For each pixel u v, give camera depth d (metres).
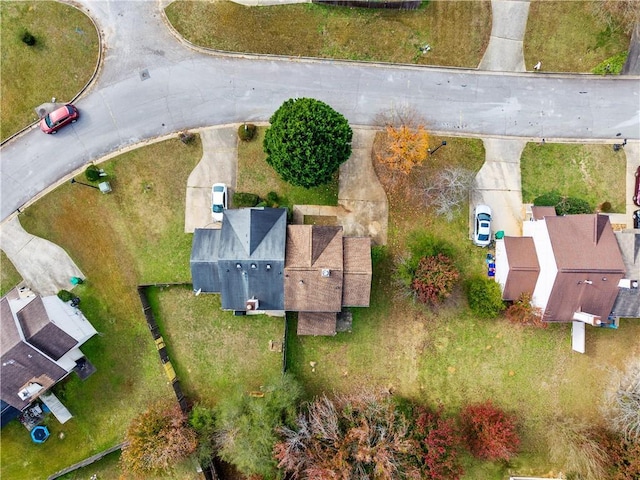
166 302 37.38
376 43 37.25
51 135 37.56
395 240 37.25
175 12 37.25
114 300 37.38
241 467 33.84
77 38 37.34
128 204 37.44
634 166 37.38
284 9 37.00
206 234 34.88
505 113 37.50
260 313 37.12
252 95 37.47
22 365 32.94
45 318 33.34
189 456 34.38
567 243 33.09
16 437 36.91
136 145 37.50
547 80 37.44
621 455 33.72
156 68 37.47
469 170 37.38
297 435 32.88
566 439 35.31
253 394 36.78
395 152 34.69
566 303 33.56
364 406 33.38
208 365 37.38
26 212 37.47
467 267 37.09
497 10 37.03
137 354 37.41
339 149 32.12
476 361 37.34
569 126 37.50
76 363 36.78
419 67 37.44
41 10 37.19
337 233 34.31
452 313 37.28
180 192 37.41
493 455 34.25
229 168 37.38
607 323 36.31
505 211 37.34
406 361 37.41
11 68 37.34
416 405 36.62
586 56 37.28
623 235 33.75
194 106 37.53
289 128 30.73
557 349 37.25
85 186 37.34
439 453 32.34
